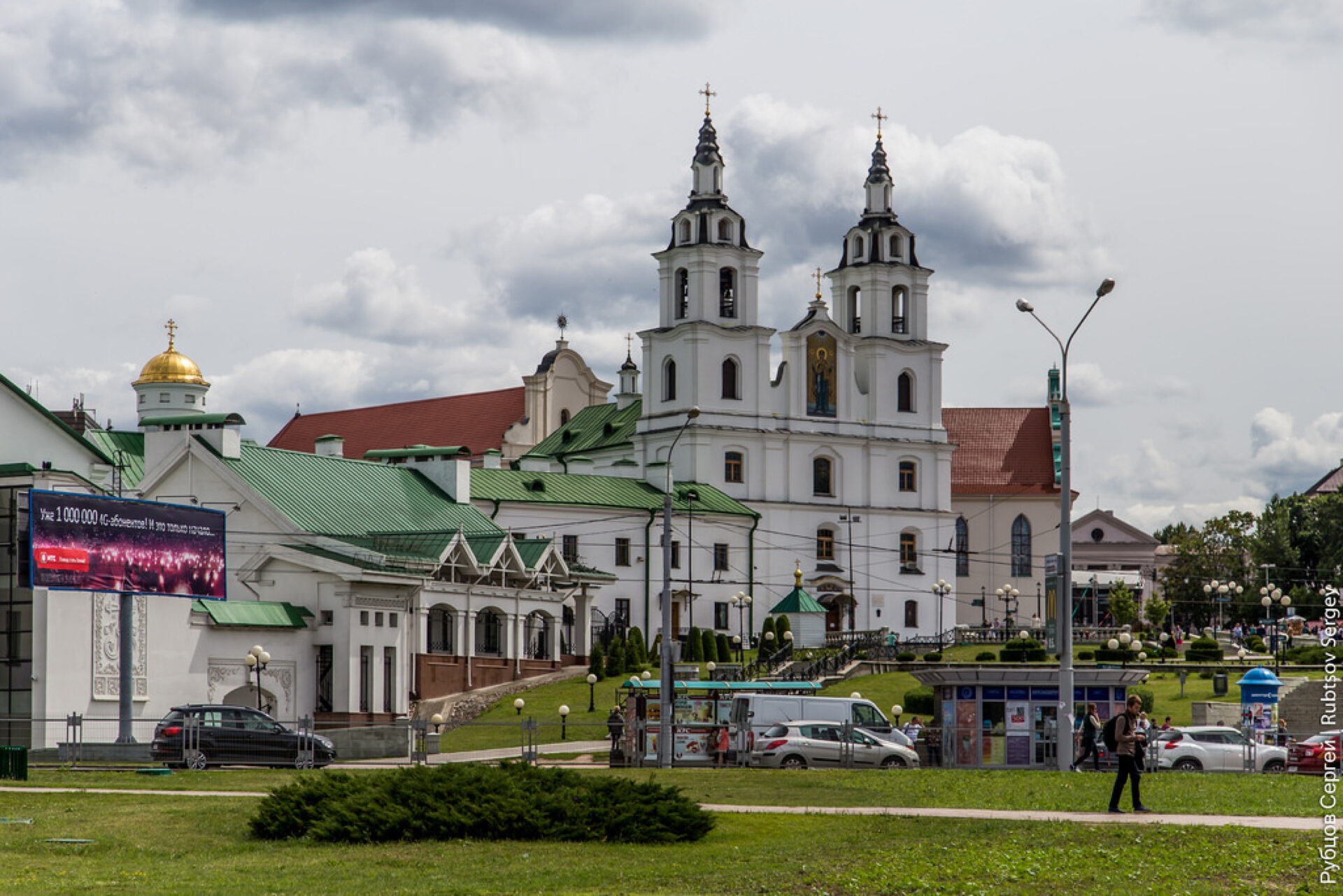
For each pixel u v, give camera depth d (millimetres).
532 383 146125
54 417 71875
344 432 161375
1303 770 53500
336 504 89500
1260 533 157250
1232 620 147750
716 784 45812
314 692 79500
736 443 125875
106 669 68438
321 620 80188
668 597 57406
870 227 137750
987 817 37125
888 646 106812
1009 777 47688
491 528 98625
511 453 143625
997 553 147875
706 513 119438
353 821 34094
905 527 133875
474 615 89000
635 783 35781
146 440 89438
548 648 96500
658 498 118188
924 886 28438
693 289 127125
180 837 34625
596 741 72375
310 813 34562
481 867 31141
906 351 135750
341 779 35906
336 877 29922
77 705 66750
